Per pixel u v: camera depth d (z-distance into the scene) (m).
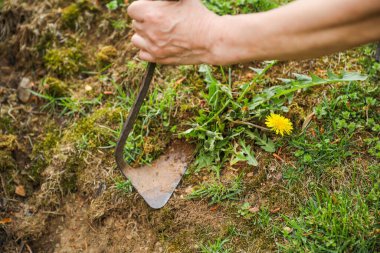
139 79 0.80
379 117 0.70
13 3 0.93
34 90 0.86
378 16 0.40
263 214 0.65
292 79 0.75
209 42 0.49
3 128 0.82
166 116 0.74
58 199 0.76
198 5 0.50
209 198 0.68
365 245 0.59
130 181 0.69
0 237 0.75
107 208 0.72
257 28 0.46
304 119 0.71
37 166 0.79
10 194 0.78
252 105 0.71
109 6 0.89
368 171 0.66
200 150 0.72
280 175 0.68
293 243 0.62
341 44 0.43
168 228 0.68
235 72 0.78
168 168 0.72
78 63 0.86
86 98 0.82
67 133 0.79
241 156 0.69
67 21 0.89
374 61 0.76
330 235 0.61
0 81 0.88
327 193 0.64
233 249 0.64
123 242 0.70
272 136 0.71
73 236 0.74
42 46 0.88
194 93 0.76
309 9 0.42
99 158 0.75
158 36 0.52
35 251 0.75
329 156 0.67
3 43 0.92
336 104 0.71
